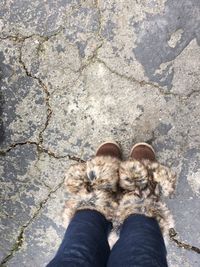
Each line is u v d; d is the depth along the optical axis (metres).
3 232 1.09
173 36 1.00
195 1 0.99
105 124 1.03
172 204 1.03
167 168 0.94
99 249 0.81
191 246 1.04
